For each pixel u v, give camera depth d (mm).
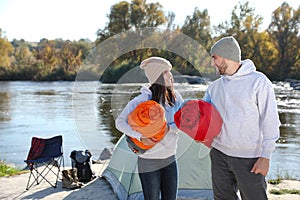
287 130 12586
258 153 2975
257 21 44219
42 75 52375
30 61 56500
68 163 8352
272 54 43406
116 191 5020
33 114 17500
